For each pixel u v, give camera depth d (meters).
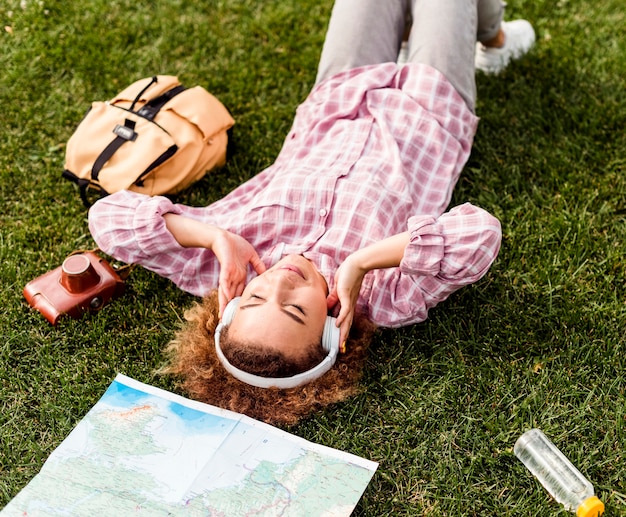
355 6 2.77
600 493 2.06
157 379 2.34
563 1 3.43
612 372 2.29
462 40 2.67
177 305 2.53
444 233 2.15
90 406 2.27
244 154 2.99
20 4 3.51
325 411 2.23
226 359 2.03
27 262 2.66
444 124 2.59
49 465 2.07
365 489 2.07
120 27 3.43
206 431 2.12
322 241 2.32
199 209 2.54
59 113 3.12
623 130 2.94
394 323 2.33
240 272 2.28
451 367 2.31
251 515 1.96
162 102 2.77
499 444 2.16
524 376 2.29
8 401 2.31
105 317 2.47
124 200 2.42
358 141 2.53
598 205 2.73
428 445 2.16
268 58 3.33
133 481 2.03
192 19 3.47
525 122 3.00
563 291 2.49
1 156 2.98
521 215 2.73
